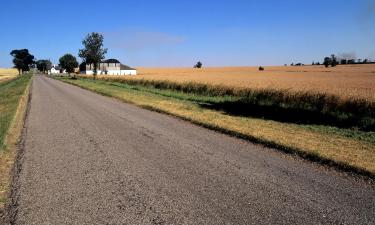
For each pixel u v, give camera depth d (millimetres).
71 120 14680
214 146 9820
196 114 16281
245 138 11023
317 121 15508
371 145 10102
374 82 34875
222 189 6297
